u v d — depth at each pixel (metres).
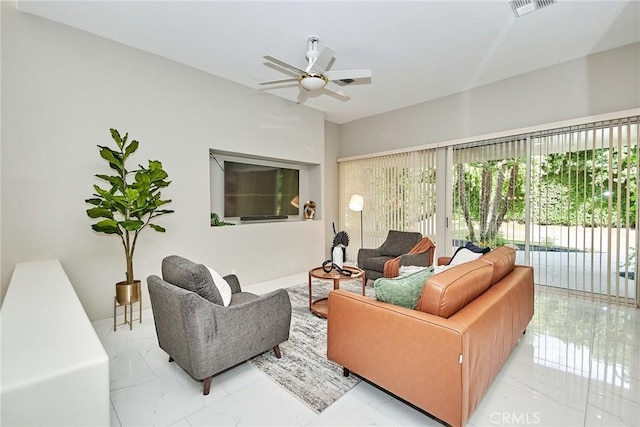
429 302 1.57
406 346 1.57
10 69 2.57
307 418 1.66
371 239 5.77
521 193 4.00
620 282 3.33
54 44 2.77
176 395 1.86
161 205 3.13
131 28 2.88
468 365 1.42
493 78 4.07
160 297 1.98
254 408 1.74
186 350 1.83
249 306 2.02
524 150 3.96
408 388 1.58
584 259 3.54
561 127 3.61
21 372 0.83
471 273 1.79
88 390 0.89
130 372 2.12
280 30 2.89
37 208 2.71
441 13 2.63
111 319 3.10
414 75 3.95
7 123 2.56
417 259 3.95
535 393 1.86
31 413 0.81
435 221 4.84
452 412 1.41
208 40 3.09
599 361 2.23
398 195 5.32
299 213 5.50
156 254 3.46
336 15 2.65
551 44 3.20
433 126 4.86
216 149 3.96
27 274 2.12
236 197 4.50
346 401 1.80
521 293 2.29
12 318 1.27
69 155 2.87
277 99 4.69
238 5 2.51
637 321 2.93
